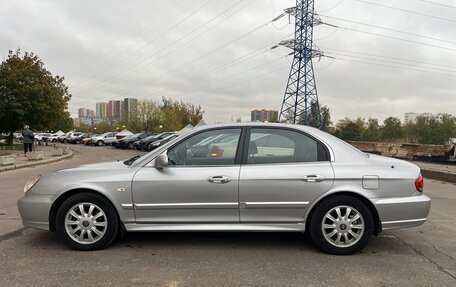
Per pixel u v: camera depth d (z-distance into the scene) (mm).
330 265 4344
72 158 23641
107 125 100750
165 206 4680
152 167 4801
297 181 4652
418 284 3848
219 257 4574
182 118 85375
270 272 4121
